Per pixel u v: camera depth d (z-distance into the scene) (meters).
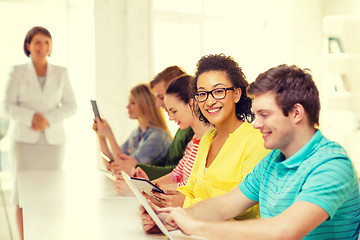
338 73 4.86
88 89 4.05
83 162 3.98
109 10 4.02
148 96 2.81
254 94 1.08
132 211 1.52
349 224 1.03
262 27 4.86
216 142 1.57
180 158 2.38
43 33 3.58
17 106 3.51
